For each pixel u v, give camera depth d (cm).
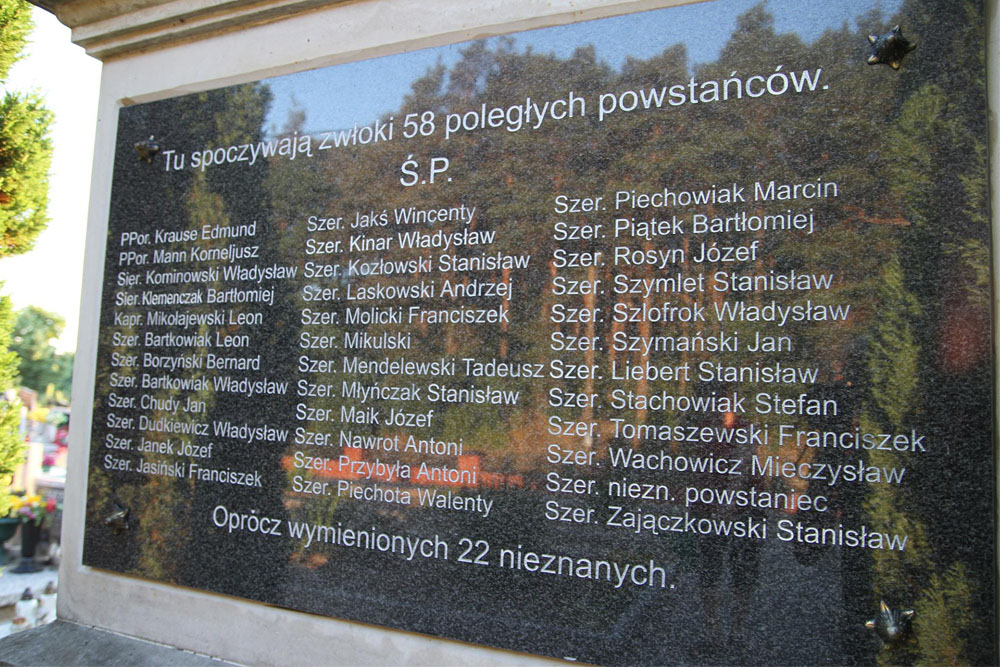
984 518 158
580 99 204
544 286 202
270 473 236
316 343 233
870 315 170
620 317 193
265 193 249
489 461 204
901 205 170
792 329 176
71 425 283
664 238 191
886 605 163
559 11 212
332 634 222
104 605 266
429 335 216
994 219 166
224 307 251
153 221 270
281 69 253
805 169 179
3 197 463
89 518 269
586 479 192
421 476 212
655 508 184
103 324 275
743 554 175
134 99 285
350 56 242
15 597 542
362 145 234
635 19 201
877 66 175
